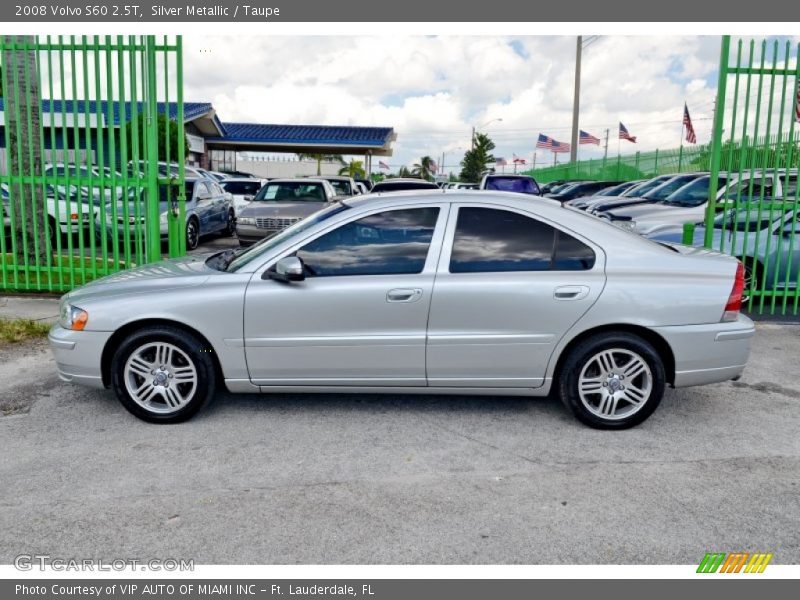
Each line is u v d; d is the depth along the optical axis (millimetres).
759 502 3740
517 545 3311
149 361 4770
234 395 5367
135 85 7953
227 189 22281
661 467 4164
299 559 3197
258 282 4617
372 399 5301
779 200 8398
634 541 3350
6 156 8641
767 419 4980
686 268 4605
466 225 4645
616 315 4512
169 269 5137
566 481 3971
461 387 4688
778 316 8219
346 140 35625
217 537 3371
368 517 3557
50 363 6148
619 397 4652
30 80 8391
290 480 3961
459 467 4145
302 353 4613
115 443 4461
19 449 4355
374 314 4551
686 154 23562
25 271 8781
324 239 4676
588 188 25125
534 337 4551
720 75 7406
